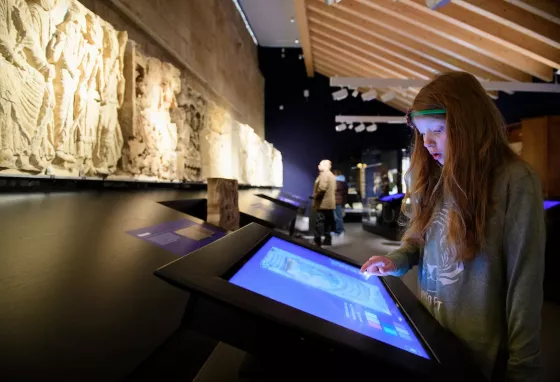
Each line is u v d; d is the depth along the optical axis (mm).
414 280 4758
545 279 4254
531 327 932
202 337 1542
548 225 4246
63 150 2695
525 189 969
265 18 11766
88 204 2238
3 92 2111
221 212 2854
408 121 1222
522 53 6840
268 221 3916
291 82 15094
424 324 977
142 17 4641
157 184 4344
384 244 8047
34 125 2371
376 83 6102
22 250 1313
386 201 9375
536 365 924
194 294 746
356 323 835
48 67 2473
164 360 1165
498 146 1052
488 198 1019
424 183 1271
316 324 674
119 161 3600
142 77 4051
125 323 1060
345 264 1396
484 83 6062
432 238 1194
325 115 15125
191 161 5629
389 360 650
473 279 1039
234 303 659
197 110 5922
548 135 7504
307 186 15172
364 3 7559
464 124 1031
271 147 12312
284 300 805
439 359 769
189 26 6438
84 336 944
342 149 15055
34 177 2387
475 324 1027
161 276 682
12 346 835
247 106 11805
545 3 5449
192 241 2020
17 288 1066
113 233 1775
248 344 722
